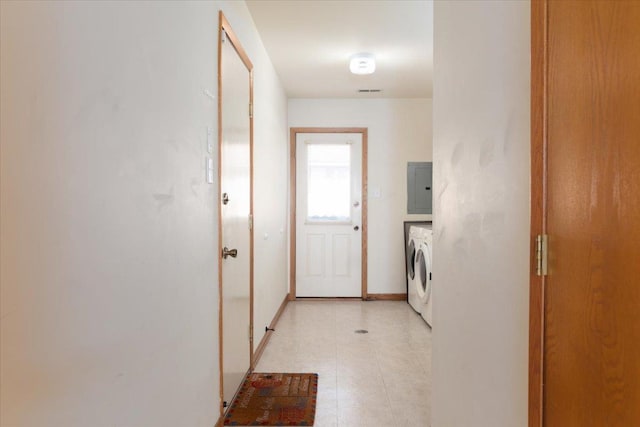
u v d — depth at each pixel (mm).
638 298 741
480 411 1437
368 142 5238
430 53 3727
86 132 1002
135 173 1243
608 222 820
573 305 931
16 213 791
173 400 1535
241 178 2637
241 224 2635
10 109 776
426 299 4008
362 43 3504
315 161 5246
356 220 5258
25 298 812
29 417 822
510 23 1246
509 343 1235
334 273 5270
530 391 1072
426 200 5238
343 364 3057
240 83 2609
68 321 938
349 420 2262
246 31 2869
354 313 4547
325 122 5223
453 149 1732
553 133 1018
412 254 4742
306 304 4984
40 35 851
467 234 1571
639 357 740
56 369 898
